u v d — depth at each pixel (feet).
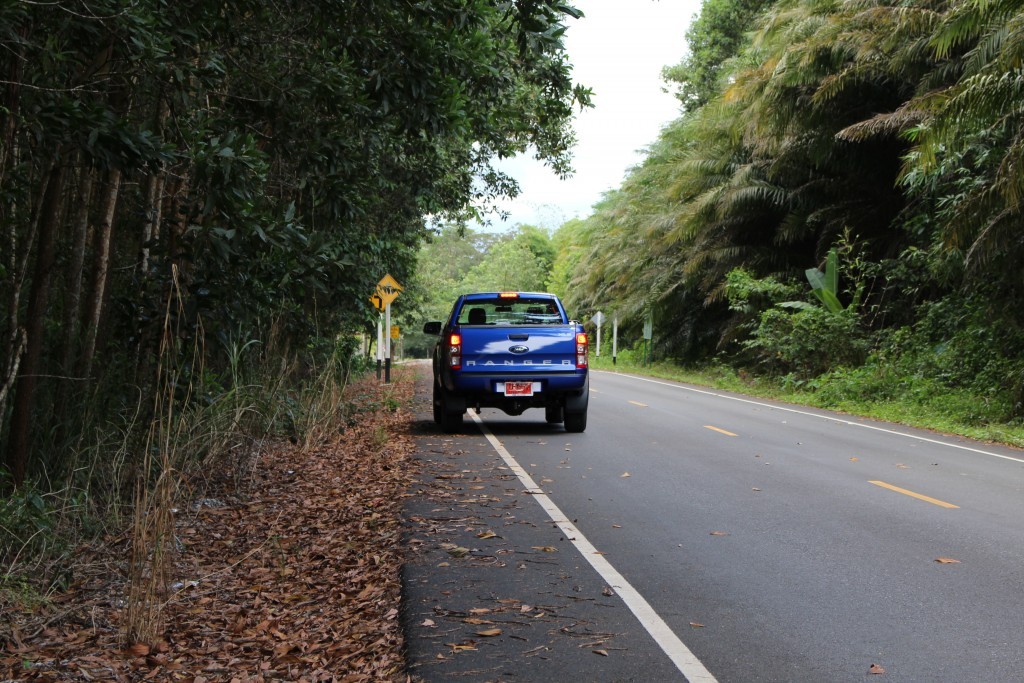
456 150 62.34
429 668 15.17
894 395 68.74
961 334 66.44
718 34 140.05
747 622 17.53
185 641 17.67
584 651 15.97
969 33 56.44
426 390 82.48
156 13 24.66
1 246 25.52
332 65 31.73
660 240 117.91
